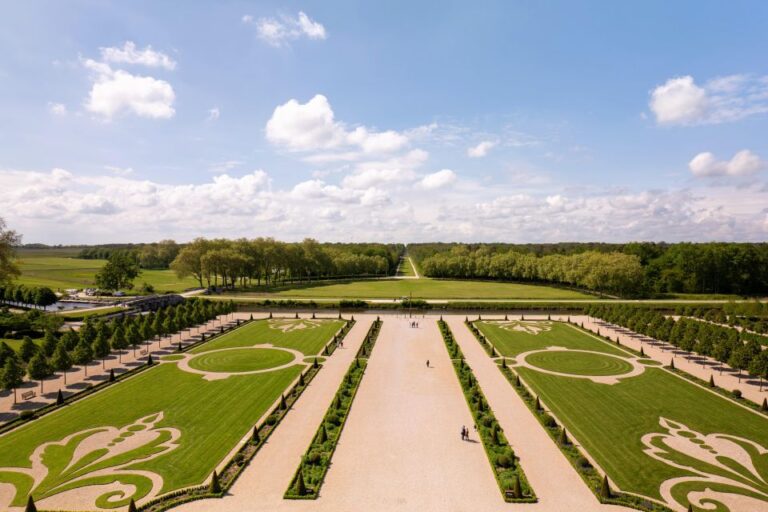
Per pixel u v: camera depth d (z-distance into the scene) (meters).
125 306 150.00
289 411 69.00
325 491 47.62
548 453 56.28
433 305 169.88
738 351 87.94
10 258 121.25
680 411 70.44
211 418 66.69
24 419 65.25
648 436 61.62
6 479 49.72
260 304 172.25
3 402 72.94
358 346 112.00
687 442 59.91
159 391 78.19
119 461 53.81
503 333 129.62
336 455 55.25
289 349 108.56
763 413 69.81
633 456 56.03
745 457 55.94
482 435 59.53
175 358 100.31
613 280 191.88
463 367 89.69
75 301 170.88
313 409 69.81
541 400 74.94
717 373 91.50
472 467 52.72
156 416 67.31
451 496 46.91
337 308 171.00
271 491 47.59
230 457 54.91
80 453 55.69
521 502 45.94
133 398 74.75
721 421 66.69
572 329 136.00
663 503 46.12
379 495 47.00
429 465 53.09
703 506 45.69
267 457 54.72
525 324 144.25
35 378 77.81
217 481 47.19
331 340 118.25
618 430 63.50
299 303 172.25
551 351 108.19
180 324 123.06
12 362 73.00
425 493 47.41
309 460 52.88
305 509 44.50
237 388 79.94
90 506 44.84
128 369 91.81
